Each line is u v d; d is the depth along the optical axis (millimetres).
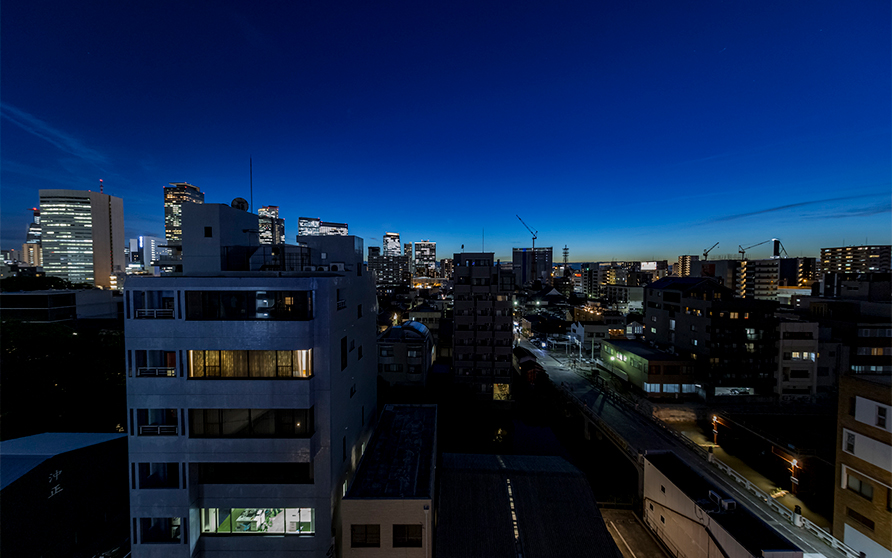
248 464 20344
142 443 19344
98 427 37750
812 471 31203
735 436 39156
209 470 20234
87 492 27156
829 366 53250
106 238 182375
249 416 19641
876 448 22156
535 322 105250
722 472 34938
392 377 57812
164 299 19547
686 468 27562
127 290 19359
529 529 19719
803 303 76062
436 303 108250
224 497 20031
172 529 19719
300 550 20172
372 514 19328
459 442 44656
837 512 24562
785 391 52375
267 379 19391
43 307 64188
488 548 18516
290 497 20125
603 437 45656
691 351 57094
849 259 186750
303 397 19328
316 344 20172
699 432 44469
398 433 28594
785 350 52469
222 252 24219
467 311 54750
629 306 130500
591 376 66062
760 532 20172
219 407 19328
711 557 21375
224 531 20422
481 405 53875
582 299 156875
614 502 31656
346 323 23938
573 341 90875
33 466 24234
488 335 54562
